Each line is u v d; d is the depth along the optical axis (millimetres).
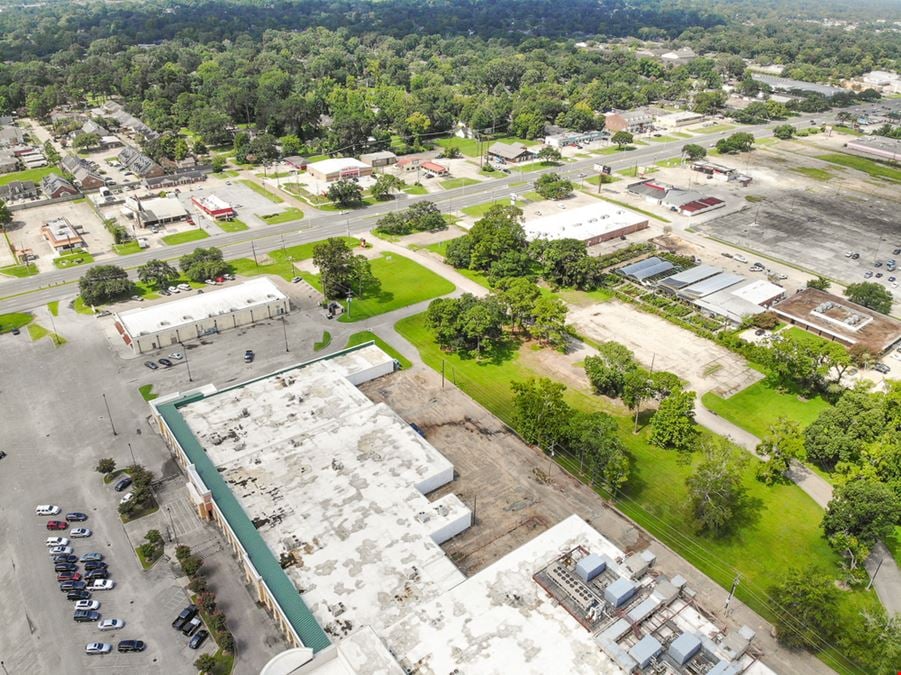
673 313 167625
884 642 81250
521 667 75062
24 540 99875
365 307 169500
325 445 112000
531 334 158250
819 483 114625
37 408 129375
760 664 75500
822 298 171250
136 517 104375
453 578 87875
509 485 111375
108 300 169875
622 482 109188
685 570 96438
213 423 116562
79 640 85375
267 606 89188
